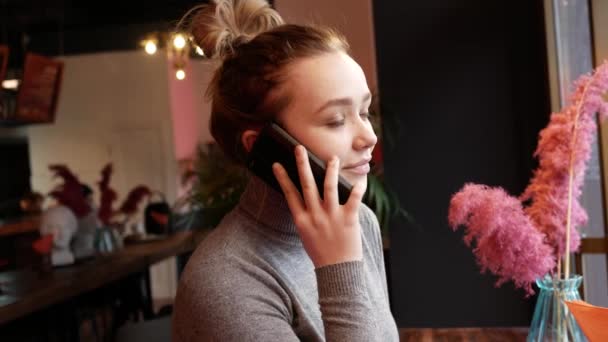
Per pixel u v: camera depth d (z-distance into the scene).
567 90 2.06
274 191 0.83
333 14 2.95
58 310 3.37
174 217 5.50
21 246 5.78
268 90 0.79
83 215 3.71
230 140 0.87
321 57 0.78
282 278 0.81
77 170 7.46
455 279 2.35
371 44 2.93
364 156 0.79
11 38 6.72
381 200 2.29
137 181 7.36
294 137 0.79
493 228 1.08
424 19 2.33
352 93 0.78
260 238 0.83
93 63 7.37
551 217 1.14
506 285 2.31
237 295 0.76
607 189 1.69
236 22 0.90
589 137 1.12
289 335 0.76
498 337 1.57
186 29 0.93
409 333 1.65
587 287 1.74
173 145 7.29
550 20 2.09
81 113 7.43
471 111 2.31
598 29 1.66
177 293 0.81
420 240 2.37
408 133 2.35
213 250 0.80
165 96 7.27
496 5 2.28
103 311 3.94
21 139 7.40
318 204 0.77
